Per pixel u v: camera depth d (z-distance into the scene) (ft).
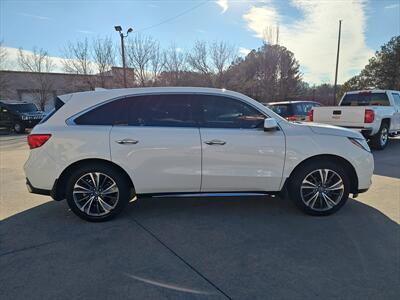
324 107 31.22
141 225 13.09
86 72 100.94
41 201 16.39
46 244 11.43
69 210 14.94
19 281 9.12
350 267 9.70
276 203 15.62
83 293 8.55
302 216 13.91
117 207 13.41
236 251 10.82
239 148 13.12
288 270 9.59
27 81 111.45
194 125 13.25
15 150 36.42
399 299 8.20
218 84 104.27
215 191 13.52
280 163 13.41
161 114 13.28
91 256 10.54
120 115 13.21
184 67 102.37
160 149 12.92
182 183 13.24
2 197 17.13
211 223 13.24
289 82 120.88
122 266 9.91
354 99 36.19
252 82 111.14
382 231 12.26
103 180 13.33
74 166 13.19
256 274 9.41
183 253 10.71
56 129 12.94
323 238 11.71
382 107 30.81
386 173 21.63
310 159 13.70
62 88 116.26
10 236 12.11
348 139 13.76
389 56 130.11
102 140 12.80
